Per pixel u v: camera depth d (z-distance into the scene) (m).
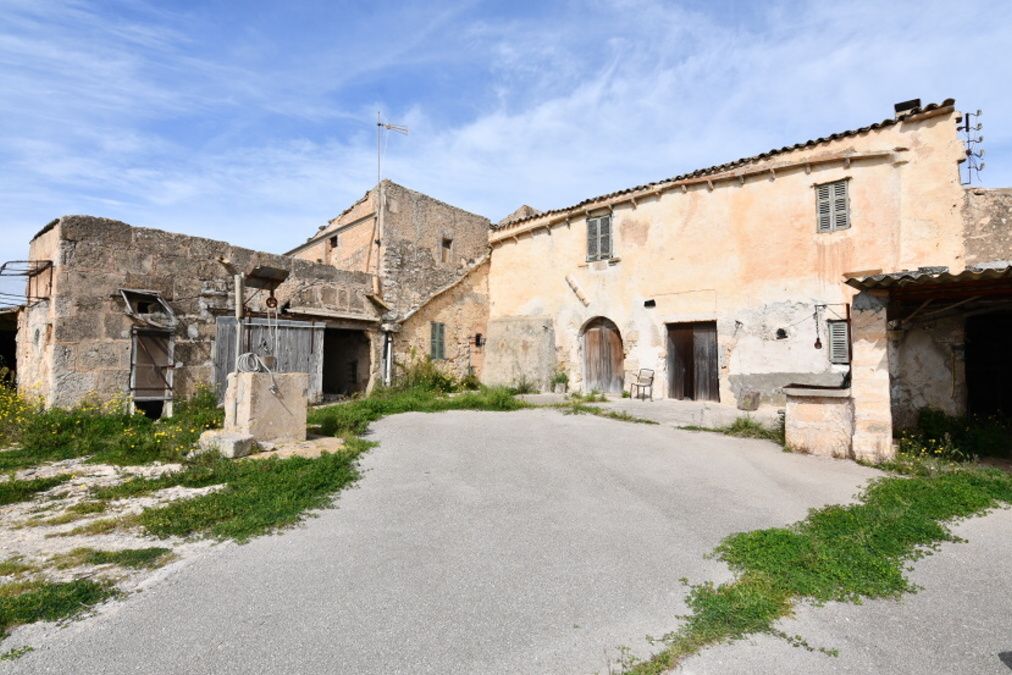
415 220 15.12
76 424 7.68
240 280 10.77
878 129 10.14
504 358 15.36
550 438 7.97
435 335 15.28
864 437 6.67
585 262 14.44
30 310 9.57
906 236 9.79
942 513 4.81
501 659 2.68
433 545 4.10
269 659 2.66
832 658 2.74
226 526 4.34
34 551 3.87
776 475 6.10
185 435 7.27
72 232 8.62
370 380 13.58
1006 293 6.83
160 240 9.73
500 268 16.67
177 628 2.92
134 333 9.24
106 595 3.25
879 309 6.72
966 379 9.11
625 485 5.70
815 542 4.05
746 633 2.96
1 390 8.77
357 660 2.66
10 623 2.92
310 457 6.40
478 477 5.96
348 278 13.24
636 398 12.88
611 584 3.49
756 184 11.57
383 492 5.39
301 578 3.53
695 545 4.14
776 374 11.01
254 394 6.88
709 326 12.24
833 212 10.58
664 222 12.95
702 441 7.84
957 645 2.86
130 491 5.20
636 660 2.68
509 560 3.84
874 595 3.37
